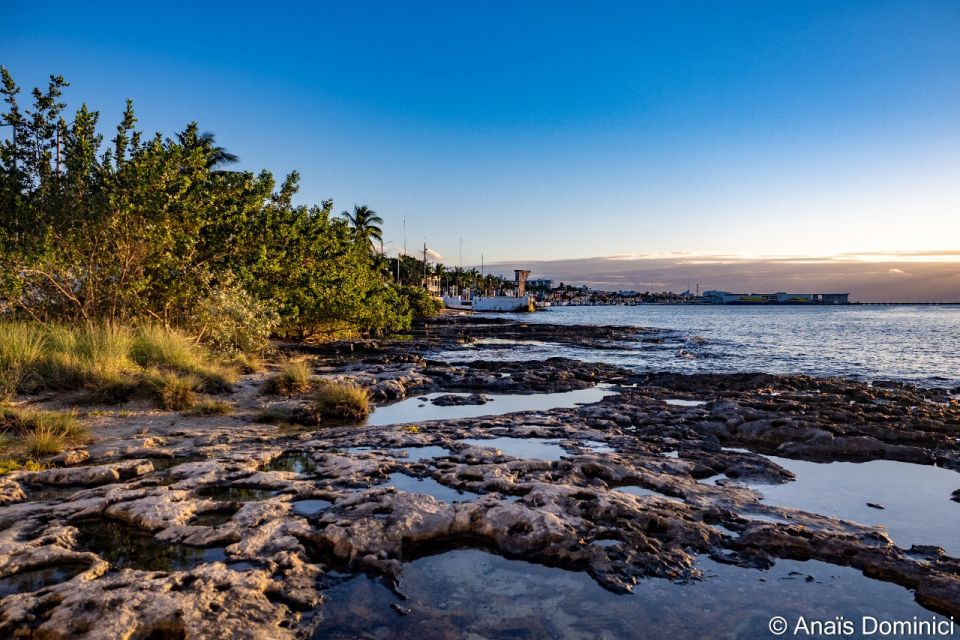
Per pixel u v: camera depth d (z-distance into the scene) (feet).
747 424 40.19
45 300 60.90
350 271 120.88
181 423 38.52
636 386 65.77
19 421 32.40
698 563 19.17
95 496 23.09
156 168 60.08
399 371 69.36
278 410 41.91
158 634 13.99
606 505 22.44
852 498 26.96
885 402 54.85
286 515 21.47
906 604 16.94
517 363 84.38
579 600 16.79
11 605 14.46
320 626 14.97
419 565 18.86
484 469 27.43
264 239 84.48
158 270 64.85
